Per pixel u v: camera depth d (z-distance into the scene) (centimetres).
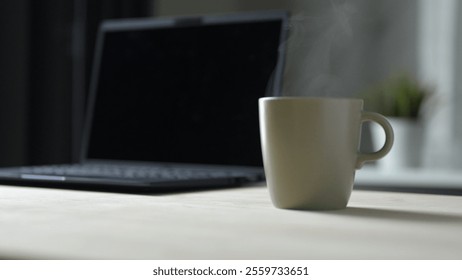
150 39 114
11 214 55
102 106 116
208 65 106
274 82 100
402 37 231
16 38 160
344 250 39
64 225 48
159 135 108
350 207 64
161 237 43
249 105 100
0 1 157
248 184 93
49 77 176
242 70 103
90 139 116
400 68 231
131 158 111
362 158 62
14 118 160
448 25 224
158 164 108
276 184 61
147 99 111
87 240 41
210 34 108
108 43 119
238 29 105
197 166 103
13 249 38
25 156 164
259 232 45
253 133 99
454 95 223
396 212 59
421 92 170
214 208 61
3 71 158
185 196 73
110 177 81
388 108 170
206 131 103
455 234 45
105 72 118
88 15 191
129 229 46
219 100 104
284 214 57
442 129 221
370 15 235
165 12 237
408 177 142
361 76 233
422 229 48
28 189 80
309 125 58
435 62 226
